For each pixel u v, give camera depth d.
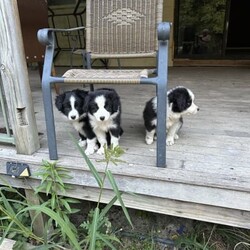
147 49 2.03
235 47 5.80
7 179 1.75
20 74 1.54
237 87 3.24
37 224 1.72
